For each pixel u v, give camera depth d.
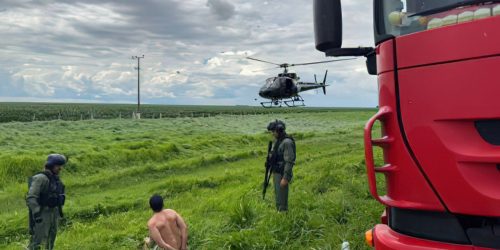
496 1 2.52
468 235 2.60
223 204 10.62
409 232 2.85
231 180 15.70
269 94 26.83
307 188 11.02
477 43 2.48
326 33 3.23
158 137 28.75
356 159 15.60
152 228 5.86
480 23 2.48
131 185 17.03
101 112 86.69
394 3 3.02
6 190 15.60
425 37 2.71
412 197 2.78
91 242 8.64
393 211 3.00
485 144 2.49
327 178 11.66
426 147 2.70
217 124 44.69
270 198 10.34
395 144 2.89
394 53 2.92
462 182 2.54
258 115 70.00
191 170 19.92
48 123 35.72
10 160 17.41
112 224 10.48
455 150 2.57
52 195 7.66
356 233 6.54
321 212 7.85
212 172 18.95
